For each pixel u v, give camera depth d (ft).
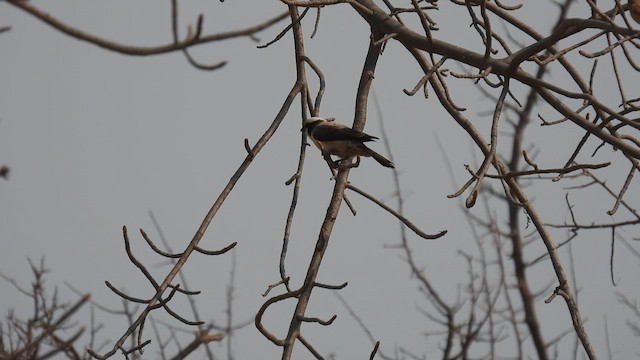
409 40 42.86
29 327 32.99
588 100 39.78
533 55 39.75
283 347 37.19
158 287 37.73
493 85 40.75
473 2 45.09
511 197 43.11
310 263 38.88
